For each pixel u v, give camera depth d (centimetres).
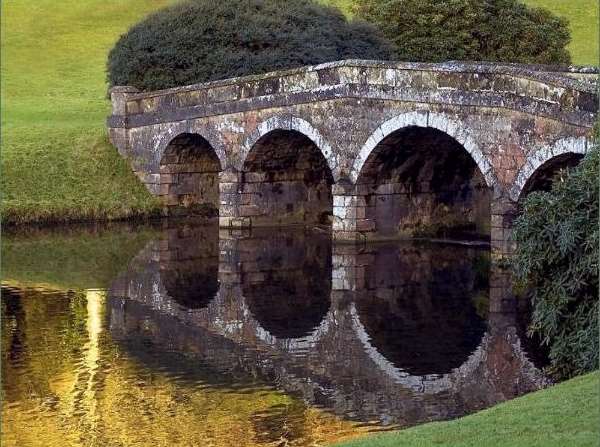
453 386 2642
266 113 4806
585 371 2438
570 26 7781
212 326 3281
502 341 3036
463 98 4041
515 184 3912
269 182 5131
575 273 2488
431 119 4147
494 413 2006
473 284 3778
